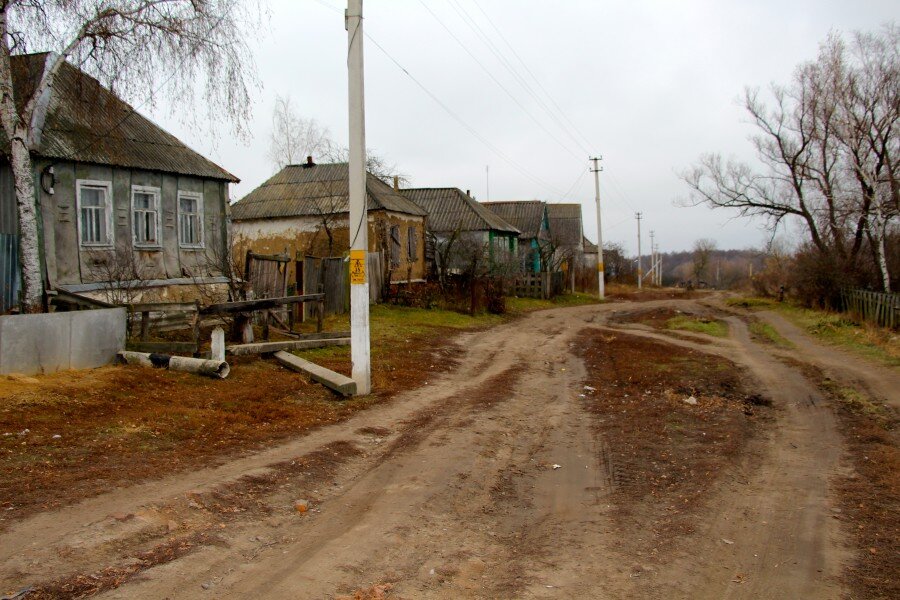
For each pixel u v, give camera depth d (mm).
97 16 10734
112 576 4156
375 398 10742
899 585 4594
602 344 18859
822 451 8281
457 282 27922
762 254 58625
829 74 28578
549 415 10328
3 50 10258
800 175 31312
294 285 19312
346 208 25203
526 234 47438
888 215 25797
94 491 5508
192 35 11367
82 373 9516
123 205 14602
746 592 4504
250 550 4871
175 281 15695
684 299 44594
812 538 5480
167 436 7488
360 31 10742
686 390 12156
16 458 6191
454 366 14516
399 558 4926
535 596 4383
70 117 13805
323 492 6383
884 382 12242
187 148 17031
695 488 6824
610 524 5816
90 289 13406
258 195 27406
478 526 5758
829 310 27469
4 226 12562
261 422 8656
